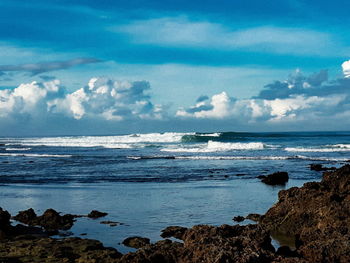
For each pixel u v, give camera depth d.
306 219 14.15
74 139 129.25
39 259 11.49
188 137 100.25
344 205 13.02
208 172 35.62
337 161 45.19
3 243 13.22
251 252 9.04
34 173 35.59
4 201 21.92
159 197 22.39
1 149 80.00
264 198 21.83
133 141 99.94
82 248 12.38
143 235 14.48
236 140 98.69
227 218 16.98
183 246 10.91
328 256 9.91
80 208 19.77
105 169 38.66
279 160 47.66
